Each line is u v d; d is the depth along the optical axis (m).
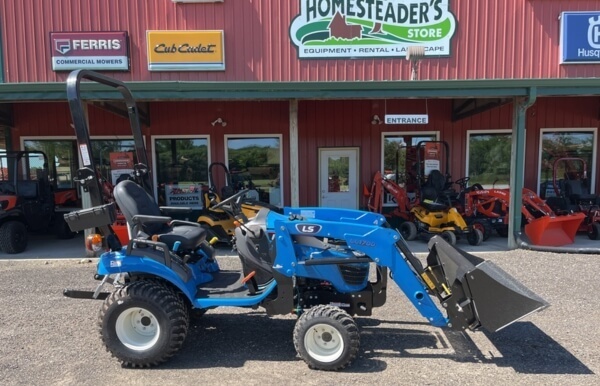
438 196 8.45
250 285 3.49
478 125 10.12
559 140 10.20
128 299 3.27
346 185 10.27
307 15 9.16
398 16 9.22
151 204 3.91
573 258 6.68
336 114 10.12
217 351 3.61
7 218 7.68
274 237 3.43
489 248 7.63
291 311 3.45
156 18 9.11
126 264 3.35
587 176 10.28
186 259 3.65
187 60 9.15
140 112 9.44
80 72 3.31
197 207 10.02
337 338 3.22
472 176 10.26
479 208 8.70
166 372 3.25
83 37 9.03
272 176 10.23
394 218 10.18
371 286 3.67
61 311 4.54
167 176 10.17
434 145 10.07
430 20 9.24
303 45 9.23
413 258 3.53
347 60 9.27
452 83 6.82
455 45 9.30
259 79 9.25
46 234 9.72
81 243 8.48
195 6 9.11
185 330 3.35
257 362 3.40
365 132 10.16
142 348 3.30
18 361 3.43
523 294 3.16
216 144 10.12
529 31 9.27
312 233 3.40
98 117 9.97
